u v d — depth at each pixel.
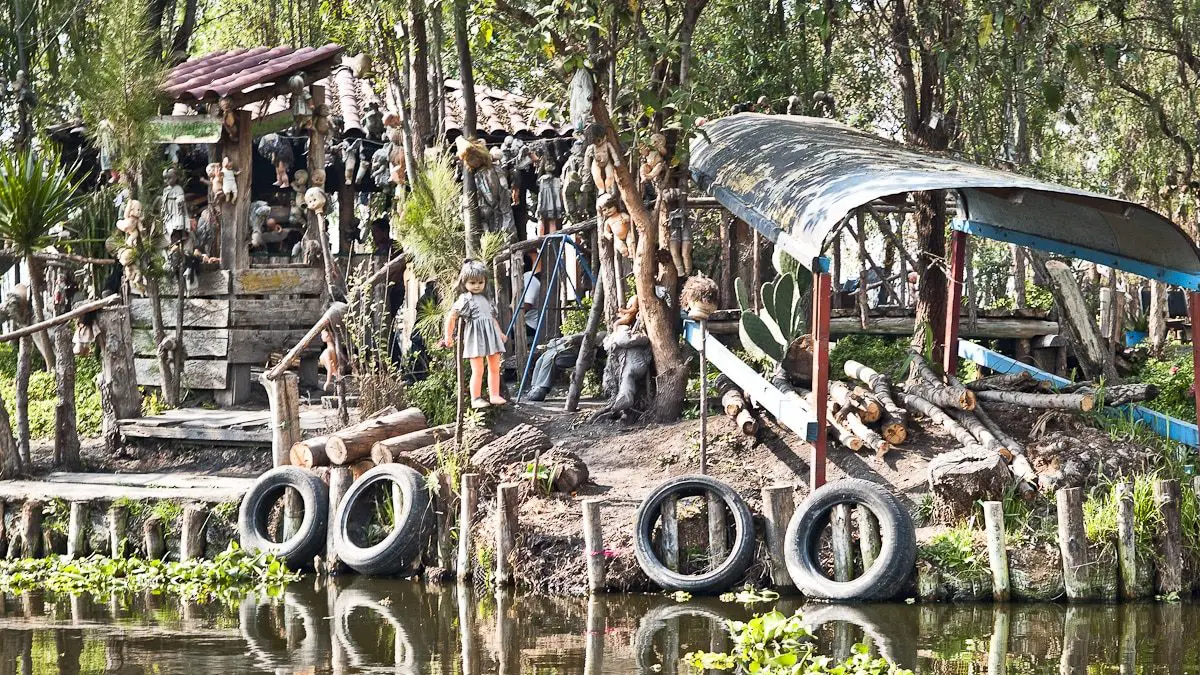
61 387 19.39
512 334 22.41
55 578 15.96
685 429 17.89
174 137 21.89
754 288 20.83
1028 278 29.56
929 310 21.45
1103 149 28.95
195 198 25.17
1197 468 15.92
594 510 14.71
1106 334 24.95
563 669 11.53
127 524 17.00
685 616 13.58
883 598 14.05
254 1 33.62
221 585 15.59
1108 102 26.38
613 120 18.70
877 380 17.39
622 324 19.11
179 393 21.84
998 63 20.25
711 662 11.55
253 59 23.69
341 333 21.45
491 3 18.19
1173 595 14.23
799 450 16.88
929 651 12.06
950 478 14.85
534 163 26.02
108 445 19.97
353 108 27.14
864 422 16.72
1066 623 13.19
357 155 26.11
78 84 22.11
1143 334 29.12
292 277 22.36
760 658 11.73
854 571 14.39
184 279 22.03
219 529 16.86
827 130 19.59
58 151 24.80
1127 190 27.69
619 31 19.58
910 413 17.06
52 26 28.34
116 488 17.69
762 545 14.79
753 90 24.80
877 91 25.75
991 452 15.19
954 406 16.66
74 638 12.87
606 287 19.92
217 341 21.84
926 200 21.11
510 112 27.33
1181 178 27.23
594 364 21.97
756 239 20.97
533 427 16.92
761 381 16.73
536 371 20.73
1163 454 15.98
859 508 14.36
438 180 18.94
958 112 21.88
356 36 25.48
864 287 22.53
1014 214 17.66
